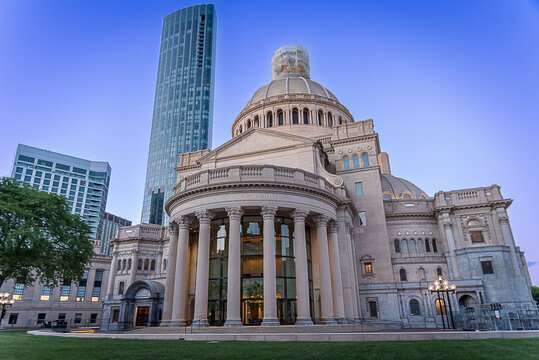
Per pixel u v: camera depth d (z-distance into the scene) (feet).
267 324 100.78
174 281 124.06
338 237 135.54
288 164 153.69
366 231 165.17
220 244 124.67
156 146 610.24
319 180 128.88
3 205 114.11
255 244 121.39
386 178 244.63
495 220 174.70
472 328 118.42
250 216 124.16
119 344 65.10
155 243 228.43
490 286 162.40
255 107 238.27
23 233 111.24
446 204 184.85
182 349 55.77
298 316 107.34
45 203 125.90
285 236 124.67
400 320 149.79
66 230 132.57
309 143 153.89
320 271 119.03
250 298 115.65
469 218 179.11
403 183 241.76
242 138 167.12
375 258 160.25
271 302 103.09
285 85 250.16
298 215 116.78
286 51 302.86
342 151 181.27
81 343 67.72
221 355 48.16
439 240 190.29
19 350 55.01
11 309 244.63
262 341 71.00
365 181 172.24
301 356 46.55
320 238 121.70
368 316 153.17
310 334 72.43
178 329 103.14
